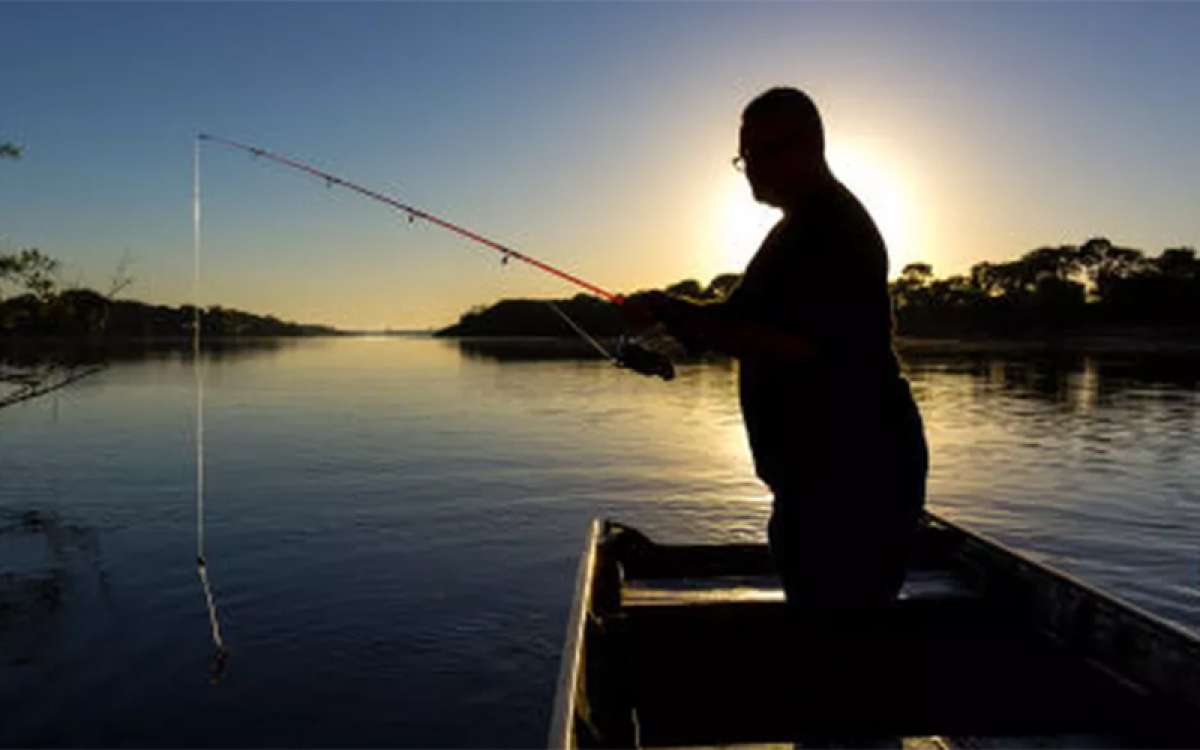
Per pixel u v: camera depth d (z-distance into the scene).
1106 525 12.31
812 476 2.60
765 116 2.56
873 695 3.28
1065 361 59.44
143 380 48.91
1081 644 3.69
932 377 43.22
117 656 8.01
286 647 8.18
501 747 6.33
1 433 23.94
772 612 3.96
